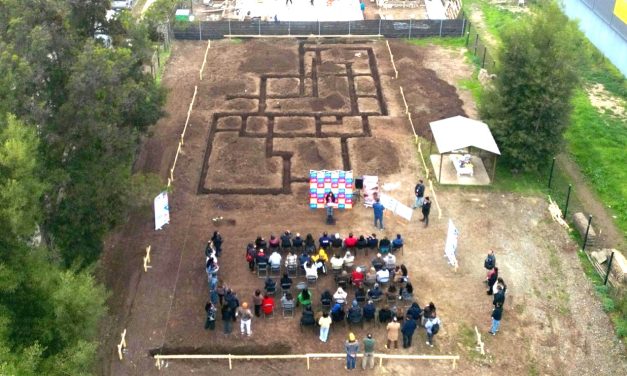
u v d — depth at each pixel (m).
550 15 40.34
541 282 33.84
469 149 42.22
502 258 35.28
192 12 67.88
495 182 41.78
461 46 59.91
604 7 59.06
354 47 59.31
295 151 43.84
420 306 31.69
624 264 34.50
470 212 38.75
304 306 30.73
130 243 35.69
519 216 38.75
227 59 56.53
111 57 33.19
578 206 40.53
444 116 47.97
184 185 40.44
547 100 39.50
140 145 42.72
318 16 67.81
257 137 45.53
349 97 51.00
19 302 24.25
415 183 40.94
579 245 36.84
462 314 31.48
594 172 43.53
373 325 30.53
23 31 29.14
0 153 23.55
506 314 31.73
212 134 46.16
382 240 33.88
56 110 30.47
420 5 71.38
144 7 68.31
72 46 31.39
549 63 39.69
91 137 30.72
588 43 60.59
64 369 23.22
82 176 30.45
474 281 33.47
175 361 29.03
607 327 31.41
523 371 28.80
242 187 40.31
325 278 33.19
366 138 45.16
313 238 35.88
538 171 43.16
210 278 31.55
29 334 23.83
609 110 50.66
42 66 29.22
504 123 41.31
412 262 34.56
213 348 29.48
